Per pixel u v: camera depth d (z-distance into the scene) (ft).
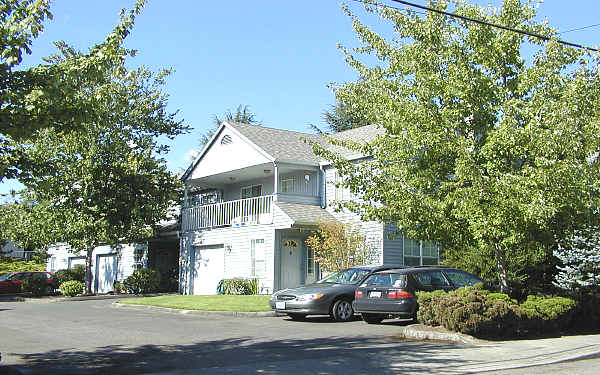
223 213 87.30
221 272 86.89
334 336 40.40
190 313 58.70
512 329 38.11
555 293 46.21
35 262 154.40
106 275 114.11
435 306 39.34
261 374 27.22
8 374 27.99
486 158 39.24
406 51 42.01
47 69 28.45
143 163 89.04
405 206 39.88
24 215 87.81
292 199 77.46
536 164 36.35
